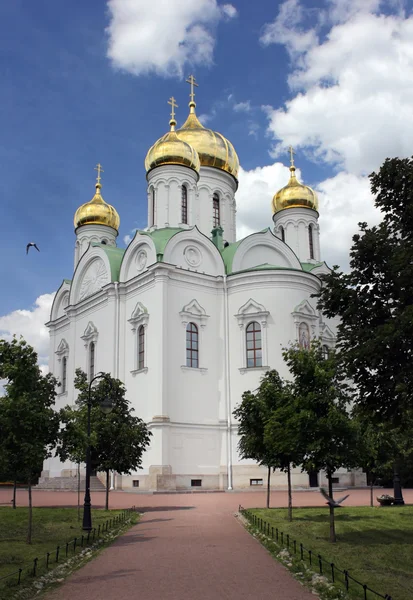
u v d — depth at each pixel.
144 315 45.62
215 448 45.03
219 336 47.25
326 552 17.09
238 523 23.92
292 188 61.44
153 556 16.94
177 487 42.38
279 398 24.17
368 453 19.89
